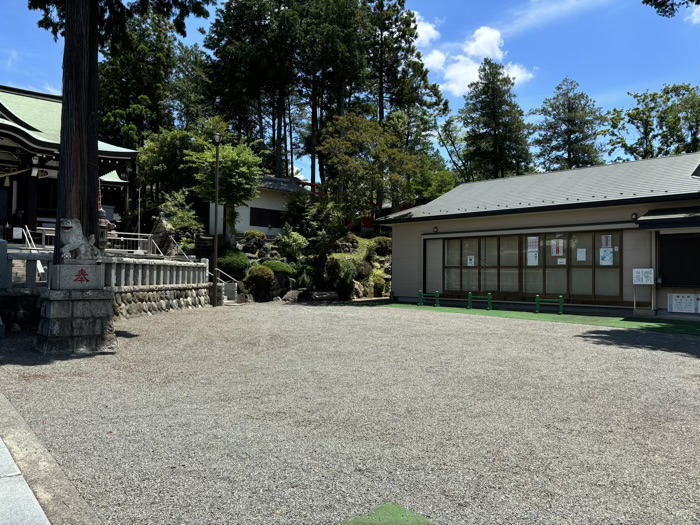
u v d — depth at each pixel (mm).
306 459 3324
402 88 38969
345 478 3021
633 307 13195
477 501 2725
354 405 4648
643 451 3490
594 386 5410
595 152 40562
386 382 5594
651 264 12891
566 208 14039
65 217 7809
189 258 18438
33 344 7988
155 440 3684
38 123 22422
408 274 18469
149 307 13172
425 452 3457
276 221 28781
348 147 20156
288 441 3672
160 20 35000
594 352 7602
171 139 28875
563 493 2830
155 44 35656
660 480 3006
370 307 16469
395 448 3531
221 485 2914
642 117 33875
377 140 19656
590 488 2895
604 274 13875
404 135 36750
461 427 4004
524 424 4090
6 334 8992
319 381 5652
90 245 7828
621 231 13523
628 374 6023
